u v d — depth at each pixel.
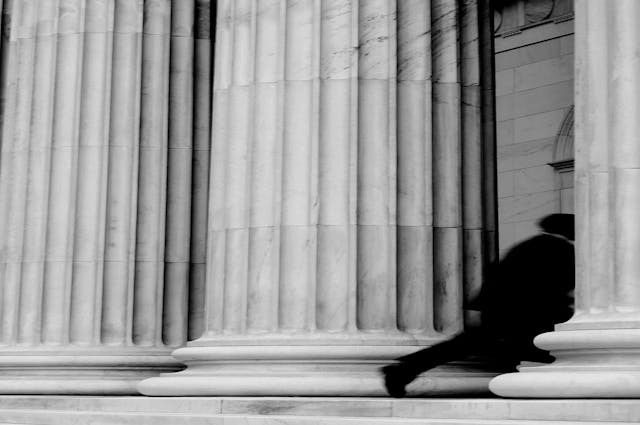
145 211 32.72
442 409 23.58
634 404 21.34
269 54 28.16
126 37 33.19
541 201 57.09
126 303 32.25
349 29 27.47
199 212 33.41
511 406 22.55
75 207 32.53
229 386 26.69
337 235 26.94
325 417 24.22
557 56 57.12
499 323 27.62
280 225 27.31
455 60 27.72
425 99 27.38
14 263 33.12
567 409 21.84
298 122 27.53
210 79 34.00
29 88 33.56
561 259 28.33
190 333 32.84
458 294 27.22
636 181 22.88
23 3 34.22
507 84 59.12
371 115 27.22
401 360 26.22
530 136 57.84
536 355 28.03
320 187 27.11
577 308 23.55
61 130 33.00
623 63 23.17
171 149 33.31
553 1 57.38
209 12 34.28
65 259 32.47
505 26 59.31
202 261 33.22
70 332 32.22
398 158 27.16
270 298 27.36
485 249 27.84
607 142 23.28
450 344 26.50
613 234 22.97
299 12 27.91
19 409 30.34
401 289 26.88
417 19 27.62
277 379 26.33
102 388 31.77
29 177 33.12
